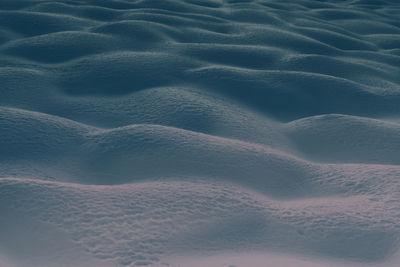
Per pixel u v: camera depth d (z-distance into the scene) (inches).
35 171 190.9
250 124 268.5
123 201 149.5
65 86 330.0
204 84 344.2
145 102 295.9
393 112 327.0
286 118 308.5
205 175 184.7
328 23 706.8
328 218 154.3
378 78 413.4
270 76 367.2
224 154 201.8
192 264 123.0
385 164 227.9
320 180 194.9
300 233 146.3
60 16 552.7
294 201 175.5
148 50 438.0
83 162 201.6
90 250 124.5
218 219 149.3
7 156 200.4
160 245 131.0
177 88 323.6
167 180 178.1
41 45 417.4
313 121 275.3
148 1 722.8
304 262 127.3
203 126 256.7
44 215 135.9
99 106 293.9
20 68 341.7
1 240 127.2
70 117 277.4
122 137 214.8
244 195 169.3
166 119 267.0
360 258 136.3
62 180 187.0
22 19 522.9
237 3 816.3
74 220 135.6
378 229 147.9
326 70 419.5
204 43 491.8
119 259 122.2
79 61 379.6
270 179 192.1
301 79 363.9
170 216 145.4
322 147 249.4
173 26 560.7
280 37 530.3
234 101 318.7
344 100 340.5
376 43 610.2
